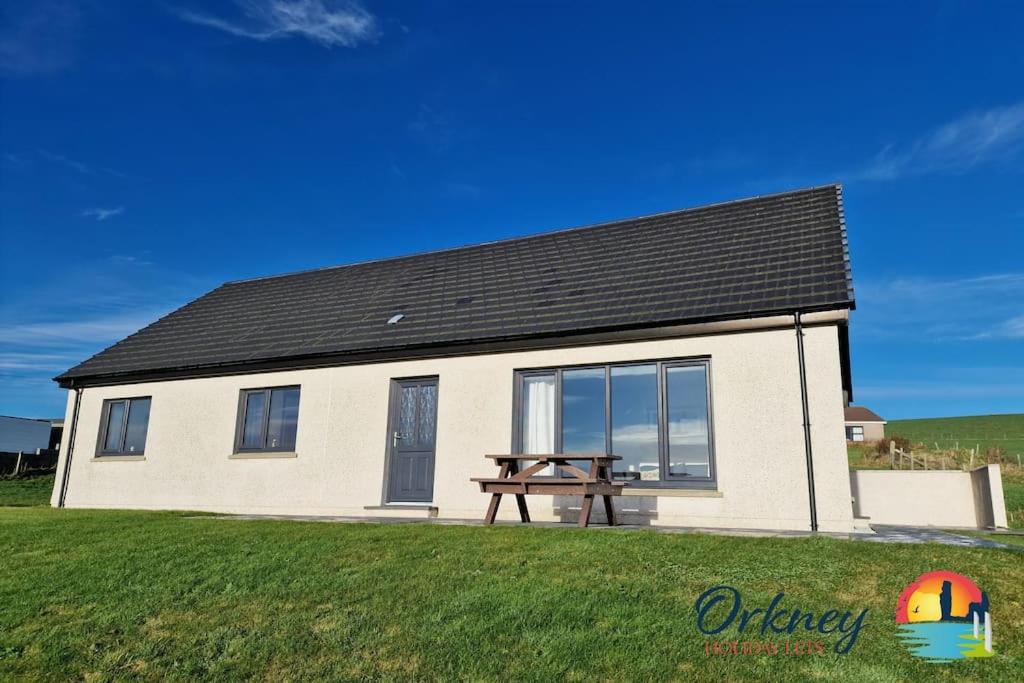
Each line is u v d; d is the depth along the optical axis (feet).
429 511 37.86
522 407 37.73
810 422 30.53
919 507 44.01
